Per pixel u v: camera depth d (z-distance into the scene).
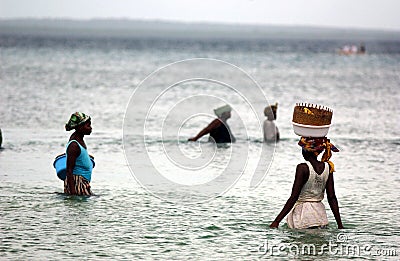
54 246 23.91
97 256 22.94
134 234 25.56
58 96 91.75
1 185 33.44
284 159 42.97
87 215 28.11
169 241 24.77
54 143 47.78
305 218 26.28
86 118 31.31
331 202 26.36
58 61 198.62
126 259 22.67
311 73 168.50
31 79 123.56
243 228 26.58
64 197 31.06
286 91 111.75
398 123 66.94
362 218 28.34
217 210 29.45
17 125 58.78
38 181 34.50
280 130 58.38
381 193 33.41
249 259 22.91
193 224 27.05
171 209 29.44
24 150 44.44
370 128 62.31
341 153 46.53
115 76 141.38
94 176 36.19
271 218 28.08
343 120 68.94
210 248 24.02
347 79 146.25
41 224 26.61
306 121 25.39
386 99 97.88
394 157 44.97
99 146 46.69
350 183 35.94
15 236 24.97
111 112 72.31
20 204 29.66
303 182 26.03
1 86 105.50
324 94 106.50
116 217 27.86
